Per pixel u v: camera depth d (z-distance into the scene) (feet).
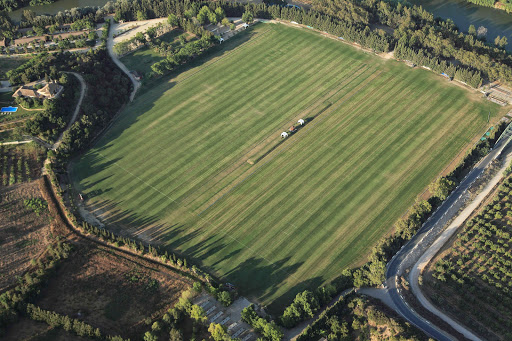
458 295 544.21
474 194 648.38
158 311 525.75
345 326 502.38
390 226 615.57
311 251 591.37
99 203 650.43
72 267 568.00
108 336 490.49
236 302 542.16
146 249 590.96
